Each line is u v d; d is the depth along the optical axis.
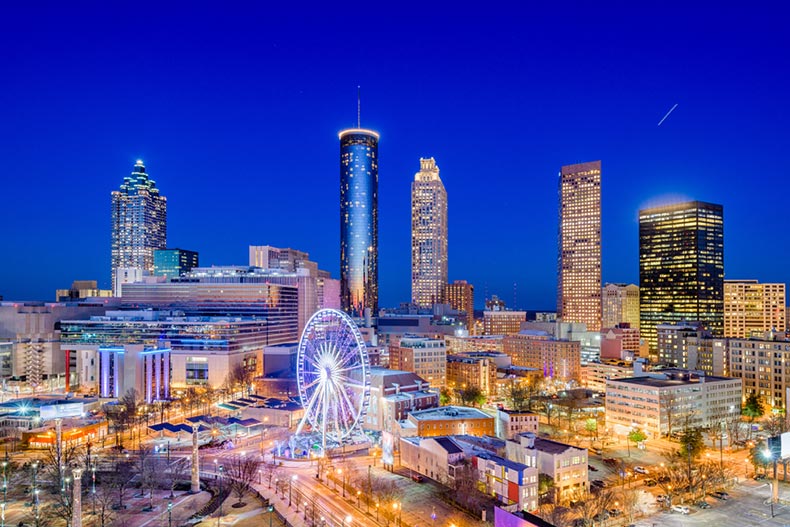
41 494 180.25
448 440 196.88
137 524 158.75
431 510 165.62
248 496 182.25
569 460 175.38
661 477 188.50
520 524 131.00
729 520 156.25
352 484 189.25
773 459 169.75
